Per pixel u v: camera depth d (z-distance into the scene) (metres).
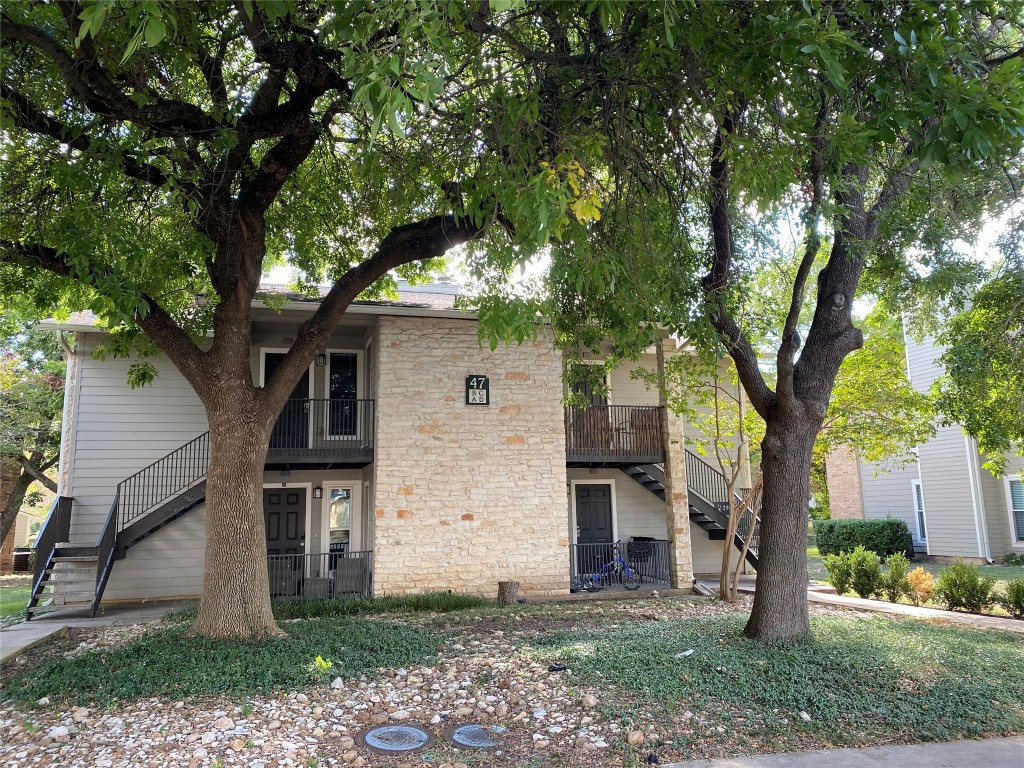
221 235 8.48
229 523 8.24
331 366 14.94
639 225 7.64
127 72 7.09
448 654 7.73
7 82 6.93
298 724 5.43
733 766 4.70
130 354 14.00
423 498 13.02
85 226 6.68
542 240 4.52
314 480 15.23
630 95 6.80
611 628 9.37
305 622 9.62
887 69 4.83
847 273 8.23
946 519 19.84
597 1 4.48
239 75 8.66
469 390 13.55
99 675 6.70
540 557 13.52
